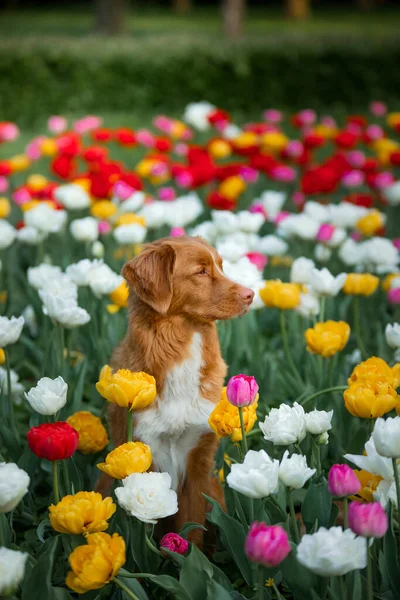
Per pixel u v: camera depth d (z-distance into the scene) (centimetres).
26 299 679
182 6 5131
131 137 1042
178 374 408
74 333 566
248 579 332
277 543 255
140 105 1891
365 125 1193
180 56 1911
